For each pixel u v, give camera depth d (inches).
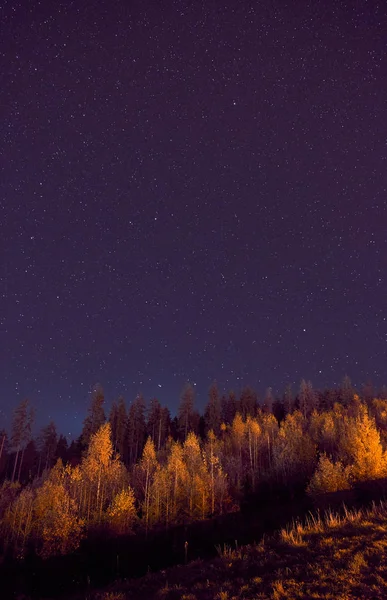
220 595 481.1
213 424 3385.8
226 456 2399.1
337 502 1338.6
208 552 1251.2
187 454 2144.4
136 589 603.2
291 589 463.2
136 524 1643.7
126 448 3351.4
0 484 2351.1
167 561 1218.0
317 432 2539.4
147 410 3405.5
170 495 1792.6
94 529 1540.4
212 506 1718.8
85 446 3056.1
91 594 657.6
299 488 1883.6
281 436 2503.7
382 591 428.1
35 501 1674.5
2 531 1625.2
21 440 2593.5
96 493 1813.5
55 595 1019.3
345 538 601.0
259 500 1833.2
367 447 1561.3
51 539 1398.9
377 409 3164.4
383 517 689.0
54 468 2079.2
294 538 661.3
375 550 535.5
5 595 1068.5
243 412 3742.6
